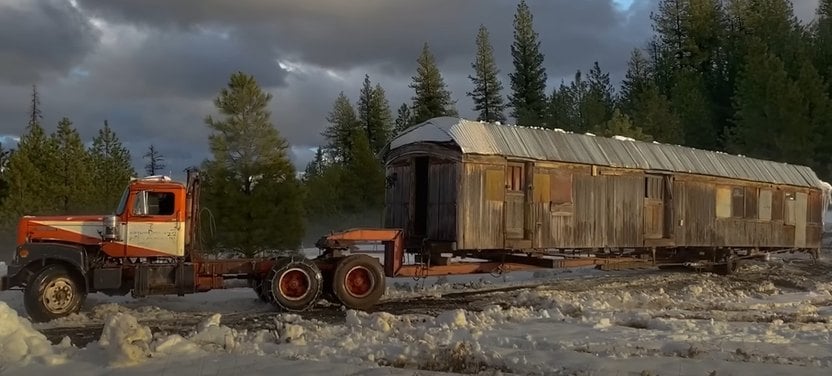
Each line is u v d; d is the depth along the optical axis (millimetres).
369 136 64688
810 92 43156
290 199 27312
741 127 45812
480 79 59312
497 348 9898
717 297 17031
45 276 13188
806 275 23328
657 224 21688
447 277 21156
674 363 8773
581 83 67125
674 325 11984
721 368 8500
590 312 13617
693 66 65000
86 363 8750
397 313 14430
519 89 61625
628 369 8508
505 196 17938
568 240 19172
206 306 15125
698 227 22781
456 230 17000
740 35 63188
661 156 22156
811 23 61156
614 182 20469
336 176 45594
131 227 14023
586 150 20016
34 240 13750
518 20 61781
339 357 9219
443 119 18312
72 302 13453
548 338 10836
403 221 18812
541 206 18578
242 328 12367
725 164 24312
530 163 18391
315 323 12547
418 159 18750
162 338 9547
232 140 27406
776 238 25906
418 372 8289
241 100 27484
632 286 19562
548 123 59438
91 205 37938
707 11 65188
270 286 14344
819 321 13125
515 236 18062
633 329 11812
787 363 8953
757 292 18312
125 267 14031
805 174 27906
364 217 43500
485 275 21750
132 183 14195
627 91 69875
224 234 26234
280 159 27594
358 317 12477
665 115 49812
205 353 9328
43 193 36406
